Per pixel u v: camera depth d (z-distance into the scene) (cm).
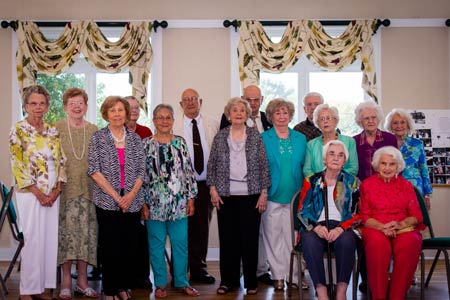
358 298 385
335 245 336
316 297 380
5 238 566
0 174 568
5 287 397
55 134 366
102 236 350
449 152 564
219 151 379
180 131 427
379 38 573
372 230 343
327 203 350
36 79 561
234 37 570
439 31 573
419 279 452
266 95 588
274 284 402
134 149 356
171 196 367
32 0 566
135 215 354
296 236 394
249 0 570
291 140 393
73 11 567
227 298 376
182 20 570
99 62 553
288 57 555
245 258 382
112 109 350
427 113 566
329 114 378
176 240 382
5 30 568
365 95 584
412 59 574
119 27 567
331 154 348
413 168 429
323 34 558
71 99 376
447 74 574
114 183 346
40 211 357
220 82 572
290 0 571
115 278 350
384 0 571
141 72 558
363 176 391
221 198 383
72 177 372
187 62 571
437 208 568
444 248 347
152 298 378
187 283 389
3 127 568
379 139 397
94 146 349
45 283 363
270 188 388
